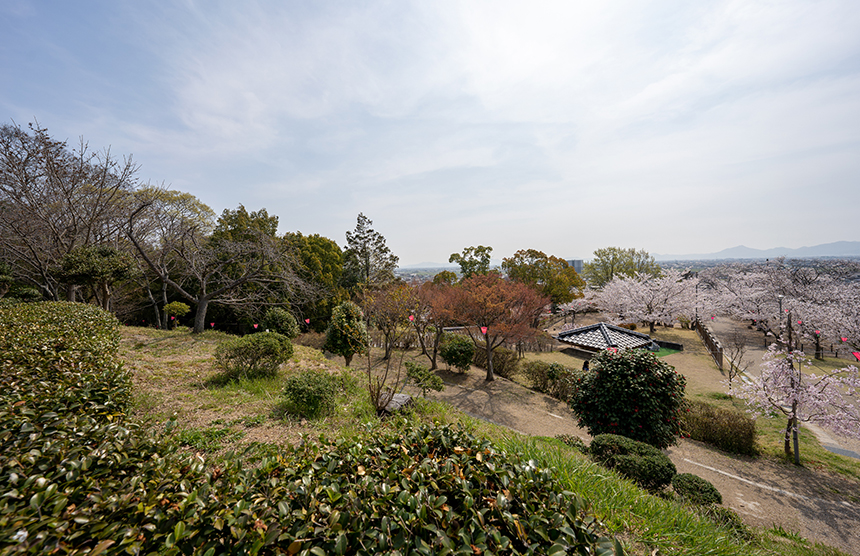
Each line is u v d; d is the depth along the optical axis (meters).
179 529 1.58
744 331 30.09
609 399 7.62
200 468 2.29
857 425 8.66
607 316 30.02
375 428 3.75
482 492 2.16
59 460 2.03
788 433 9.24
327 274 24.97
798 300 24.45
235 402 6.49
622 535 3.05
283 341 9.53
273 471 2.41
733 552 3.03
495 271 22.09
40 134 12.40
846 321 19.75
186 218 19.58
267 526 1.70
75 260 11.22
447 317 15.61
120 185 14.83
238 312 18.81
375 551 1.67
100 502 1.70
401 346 19.17
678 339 25.08
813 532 6.11
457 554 1.66
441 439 2.86
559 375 13.12
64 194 13.41
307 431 5.48
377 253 35.03
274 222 25.09
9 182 12.28
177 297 21.59
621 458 5.79
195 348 11.06
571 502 2.13
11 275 13.95
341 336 13.20
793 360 9.65
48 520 1.49
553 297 31.30
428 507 1.96
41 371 3.57
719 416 9.98
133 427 2.80
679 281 27.70
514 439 4.70
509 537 1.90
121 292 20.00
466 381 14.38
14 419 2.40
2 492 1.69
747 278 32.78
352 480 2.33
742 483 7.81
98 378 3.78
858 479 8.06
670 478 5.54
